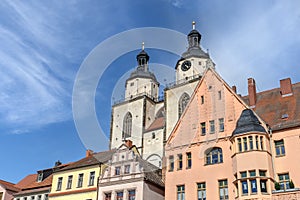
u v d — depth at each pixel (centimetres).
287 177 3150
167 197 3656
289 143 3250
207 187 3450
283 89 3962
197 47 6800
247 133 3278
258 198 2980
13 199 5141
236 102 3659
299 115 3450
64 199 4375
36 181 5528
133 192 3838
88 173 4381
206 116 3775
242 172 3177
